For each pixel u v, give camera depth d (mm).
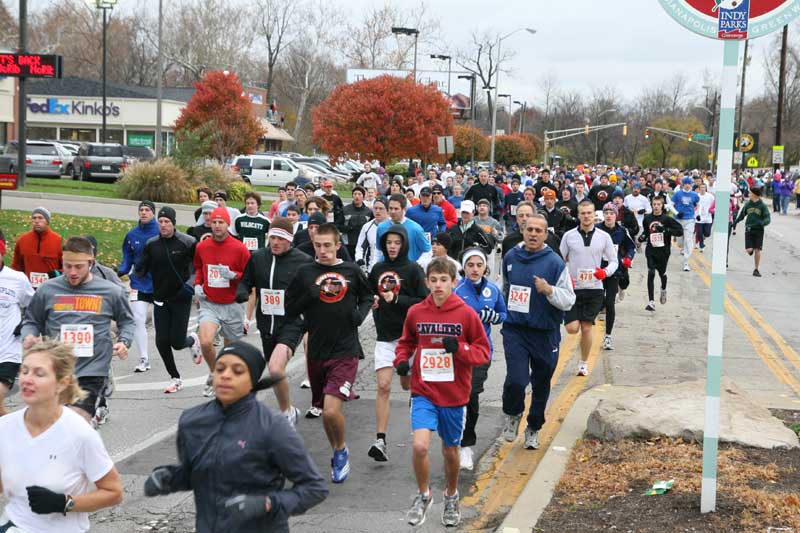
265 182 45125
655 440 7762
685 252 21969
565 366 11688
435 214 14180
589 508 6359
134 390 10250
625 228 14820
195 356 10227
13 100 50000
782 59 51625
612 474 7039
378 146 45844
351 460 7883
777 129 51938
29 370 4215
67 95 62438
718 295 5992
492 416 9398
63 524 4273
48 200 28969
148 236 10953
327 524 6402
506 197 23594
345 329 7441
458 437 6293
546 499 6594
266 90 85500
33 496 4148
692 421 7781
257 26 81812
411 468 7691
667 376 11141
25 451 4242
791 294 18750
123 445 8125
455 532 6301
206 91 49188
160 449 8016
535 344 7938
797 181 55438
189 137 33844
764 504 6062
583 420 8773
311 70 81938
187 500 6891
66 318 7125
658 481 6723
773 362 12148
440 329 6203
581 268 10992
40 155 42281
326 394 7238
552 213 16094
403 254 8031
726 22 5918
